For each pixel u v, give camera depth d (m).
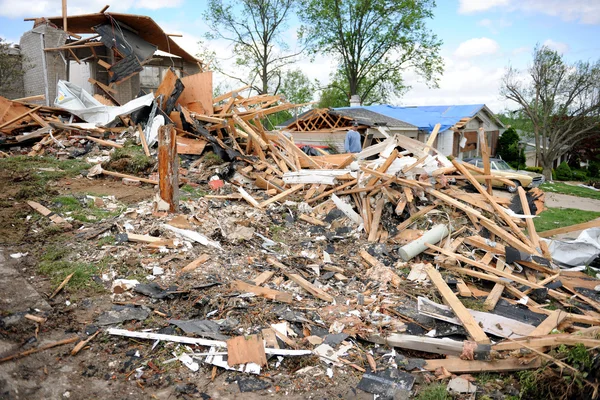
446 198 7.50
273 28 31.16
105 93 14.95
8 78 15.21
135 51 14.70
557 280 6.20
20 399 3.24
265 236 6.86
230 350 3.96
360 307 5.09
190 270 5.32
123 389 3.50
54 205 6.66
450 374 4.04
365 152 9.83
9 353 3.62
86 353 3.82
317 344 4.29
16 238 5.55
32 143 9.96
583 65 28.09
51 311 4.25
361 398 3.66
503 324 4.75
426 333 4.65
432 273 5.81
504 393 3.84
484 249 6.66
